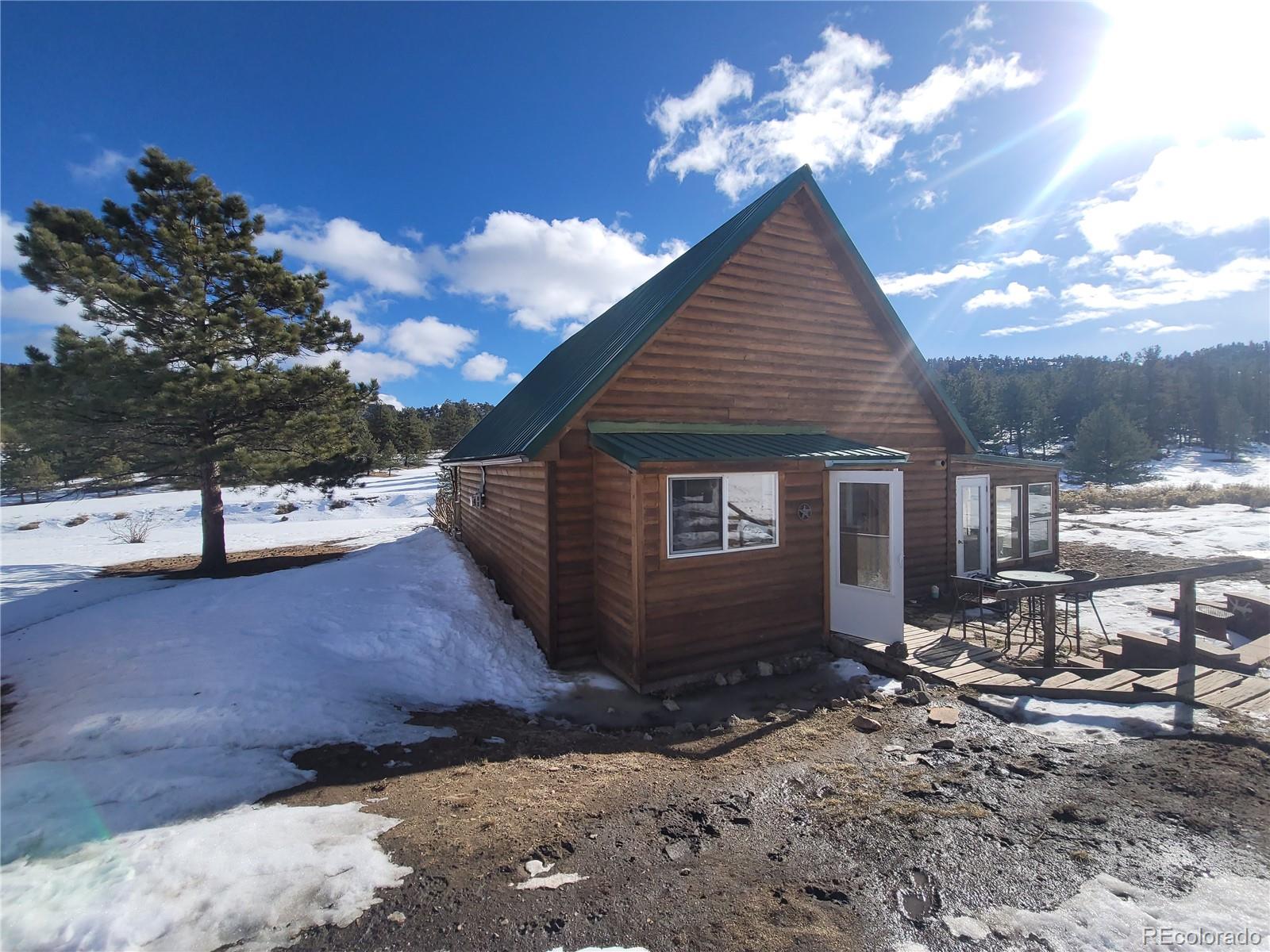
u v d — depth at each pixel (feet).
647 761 15.28
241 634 23.66
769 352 29.04
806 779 13.53
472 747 16.47
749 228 27.30
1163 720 14.97
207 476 43.19
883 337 32.73
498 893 9.31
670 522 21.91
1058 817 11.21
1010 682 18.86
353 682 20.67
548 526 24.26
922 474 34.78
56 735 16.16
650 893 9.31
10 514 85.15
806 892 9.30
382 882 9.56
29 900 8.94
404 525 72.28
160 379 36.52
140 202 42.39
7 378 35.50
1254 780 12.12
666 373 26.35
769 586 24.00
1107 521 58.18
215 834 10.87
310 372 43.16
